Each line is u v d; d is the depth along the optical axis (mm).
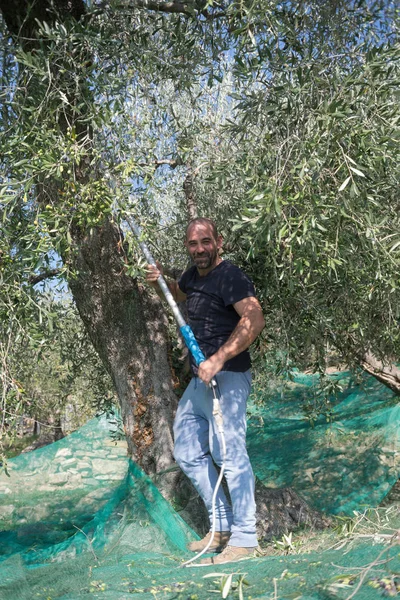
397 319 4695
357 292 4285
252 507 3318
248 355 3576
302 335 4574
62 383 7375
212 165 4176
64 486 4336
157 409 5121
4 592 2496
